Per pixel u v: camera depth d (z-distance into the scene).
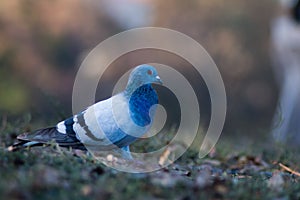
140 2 51.69
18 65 44.88
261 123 49.03
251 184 10.20
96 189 8.88
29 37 46.12
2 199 8.22
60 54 46.31
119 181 9.35
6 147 13.23
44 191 8.76
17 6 46.50
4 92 42.31
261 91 49.59
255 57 49.94
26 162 10.21
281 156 15.12
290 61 35.31
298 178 12.47
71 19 47.44
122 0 51.44
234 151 15.98
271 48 47.41
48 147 11.98
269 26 49.91
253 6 50.44
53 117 16.52
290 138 16.67
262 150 16.00
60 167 9.95
